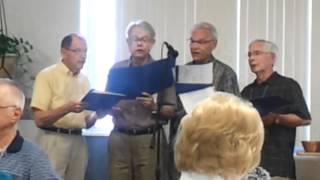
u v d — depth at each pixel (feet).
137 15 13.52
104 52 13.47
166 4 13.53
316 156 11.94
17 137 7.53
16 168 7.30
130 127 11.30
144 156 11.32
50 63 13.56
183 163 4.06
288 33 13.79
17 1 13.58
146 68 10.75
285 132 10.78
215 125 3.98
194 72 11.04
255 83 11.34
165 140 11.59
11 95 7.50
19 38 13.53
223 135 3.95
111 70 11.20
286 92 10.87
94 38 13.50
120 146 11.40
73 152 11.55
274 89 10.96
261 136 4.01
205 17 13.64
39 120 11.05
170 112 11.14
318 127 13.73
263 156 10.76
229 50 13.69
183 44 13.55
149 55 11.65
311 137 13.70
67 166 11.55
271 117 10.58
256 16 13.74
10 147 7.38
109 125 13.37
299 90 10.96
